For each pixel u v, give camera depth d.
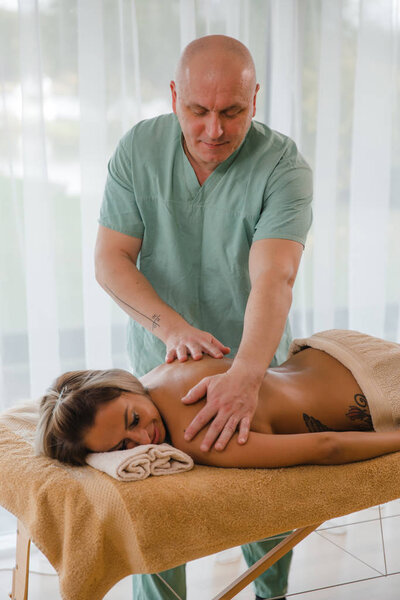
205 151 1.45
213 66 1.36
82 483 1.19
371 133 2.60
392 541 1.33
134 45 2.23
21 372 2.25
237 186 1.56
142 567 1.11
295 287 2.56
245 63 1.39
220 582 1.20
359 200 2.63
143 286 1.58
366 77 2.57
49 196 2.18
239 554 1.23
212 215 1.59
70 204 2.23
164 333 1.51
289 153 1.58
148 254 1.67
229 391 1.29
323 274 2.56
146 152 1.59
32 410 1.57
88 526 1.14
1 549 2.29
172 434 1.33
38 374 2.23
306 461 1.26
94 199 2.23
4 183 2.16
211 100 1.37
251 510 1.17
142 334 1.67
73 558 1.13
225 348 1.46
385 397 1.42
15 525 2.34
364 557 1.30
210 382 1.31
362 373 1.45
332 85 2.48
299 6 2.42
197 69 1.37
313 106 2.49
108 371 1.36
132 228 1.64
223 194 1.57
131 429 1.30
